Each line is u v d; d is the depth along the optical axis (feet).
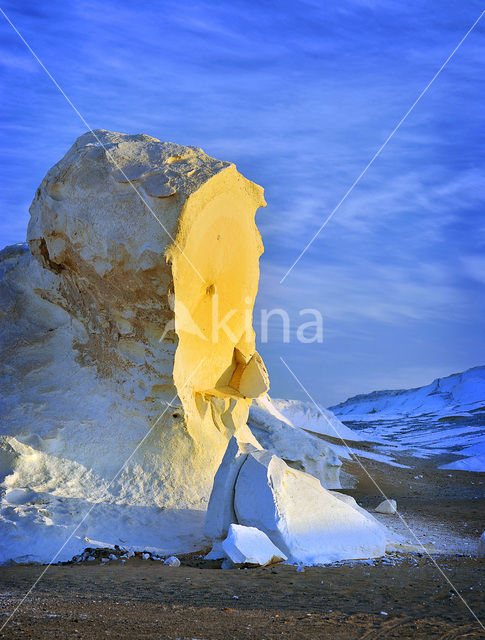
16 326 49.21
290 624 20.90
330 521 35.29
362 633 19.86
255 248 49.42
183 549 36.60
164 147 44.88
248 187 47.24
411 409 171.22
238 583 27.73
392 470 83.41
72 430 42.73
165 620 21.03
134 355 43.91
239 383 48.44
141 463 42.34
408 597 25.00
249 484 35.17
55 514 37.17
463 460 96.78
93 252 42.98
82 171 43.91
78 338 47.73
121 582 28.17
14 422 42.63
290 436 68.39
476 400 159.84
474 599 24.56
